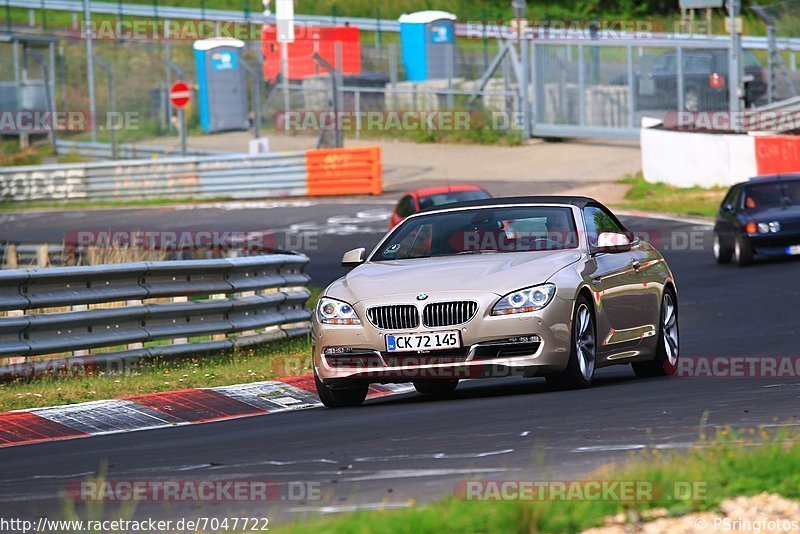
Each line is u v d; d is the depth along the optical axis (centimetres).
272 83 18800
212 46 18275
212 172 14862
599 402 3400
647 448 2531
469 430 2998
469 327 3572
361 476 2472
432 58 18088
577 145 16400
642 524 1883
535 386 4103
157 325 4994
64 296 4659
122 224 12756
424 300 3616
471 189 9569
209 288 5281
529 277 3647
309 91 18250
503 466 2464
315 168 14562
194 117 18488
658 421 2958
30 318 4484
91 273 4725
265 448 2956
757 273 8181
